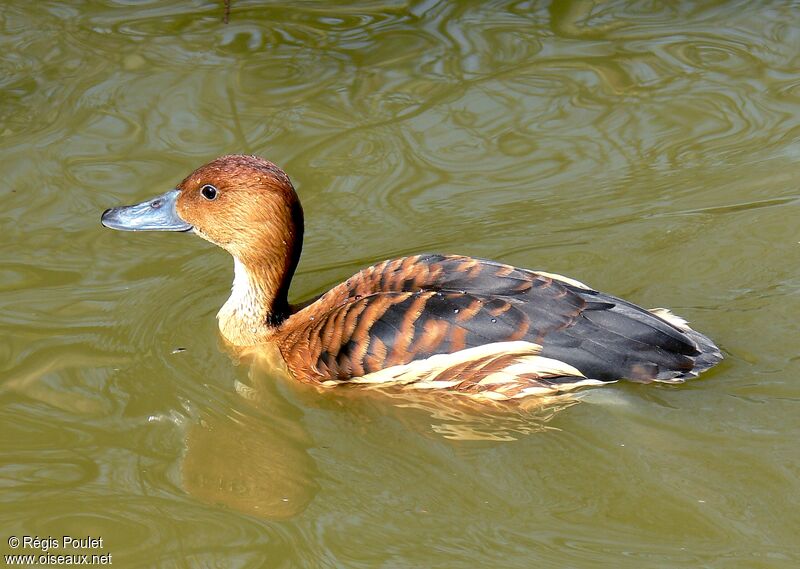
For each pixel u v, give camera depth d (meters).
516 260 12.91
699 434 10.02
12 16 17.53
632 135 14.99
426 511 9.57
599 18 17.56
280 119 15.33
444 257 11.26
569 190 14.11
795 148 14.55
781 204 13.52
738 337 11.35
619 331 10.46
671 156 14.58
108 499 9.80
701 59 16.39
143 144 14.80
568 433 10.21
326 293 11.75
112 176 14.21
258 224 11.64
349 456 10.34
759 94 15.64
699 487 9.50
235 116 15.37
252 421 10.89
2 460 10.20
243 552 9.23
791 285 12.16
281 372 11.62
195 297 12.80
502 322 10.48
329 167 14.52
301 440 10.59
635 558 8.89
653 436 10.04
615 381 10.42
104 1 18.00
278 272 11.86
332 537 9.34
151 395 11.25
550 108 15.52
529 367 10.39
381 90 15.93
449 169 14.52
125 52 16.62
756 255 12.71
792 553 8.82
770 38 16.84
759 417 10.17
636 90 15.80
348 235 13.52
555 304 10.55
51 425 10.71
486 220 13.68
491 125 15.23
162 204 11.99
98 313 12.39
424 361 10.59
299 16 17.62
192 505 9.77
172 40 16.95
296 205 11.76
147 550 9.26
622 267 12.73
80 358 11.70
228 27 17.31
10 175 14.27
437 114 15.44
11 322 12.12
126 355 11.82
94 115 15.34
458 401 10.81
